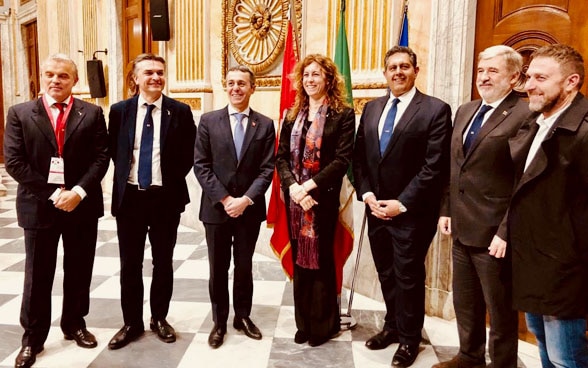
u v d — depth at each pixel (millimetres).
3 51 10992
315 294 2898
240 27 5035
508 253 2021
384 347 2900
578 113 1795
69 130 2617
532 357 2801
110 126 2859
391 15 3531
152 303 3002
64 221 2668
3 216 6402
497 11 3047
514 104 2258
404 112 2658
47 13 8602
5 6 10883
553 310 1833
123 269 2869
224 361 2717
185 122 2930
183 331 3094
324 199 2771
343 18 3309
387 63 2666
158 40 5992
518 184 1950
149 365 2660
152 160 2789
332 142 2734
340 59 3281
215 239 2887
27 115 2559
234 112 2924
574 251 1803
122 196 2766
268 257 4746
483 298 2502
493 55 2234
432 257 3373
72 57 8000
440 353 2859
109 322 3205
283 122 2924
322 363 2713
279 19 4594
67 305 2854
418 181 2562
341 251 3170
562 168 1804
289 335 3066
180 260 4551
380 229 2787
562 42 2752
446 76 3213
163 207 2857
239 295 3061
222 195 2797
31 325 2652
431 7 3248
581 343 1869
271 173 2943
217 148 2877
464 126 2410
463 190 2363
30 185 2523
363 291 3811
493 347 2328
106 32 7203
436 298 3387
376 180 2729
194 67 5645
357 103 3785
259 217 2971
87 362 2676
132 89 2955
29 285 2639
